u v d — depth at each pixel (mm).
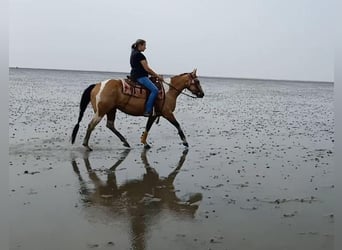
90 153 8672
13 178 6445
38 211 4934
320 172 7199
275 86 73688
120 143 10102
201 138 11281
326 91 55156
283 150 9516
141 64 8961
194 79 9539
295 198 5617
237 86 66812
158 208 5145
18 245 3936
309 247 3986
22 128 12109
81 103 8969
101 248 3902
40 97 24562
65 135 11039
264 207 5230
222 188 6117
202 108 22500
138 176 6770
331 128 14273
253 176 6883
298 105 26281
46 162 7672
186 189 6043
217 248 3949
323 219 4766
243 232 4367
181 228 4461
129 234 4262
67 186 6086
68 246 3934
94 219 4695
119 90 8805
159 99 9219
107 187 6078
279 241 4137
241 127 14133
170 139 10961
